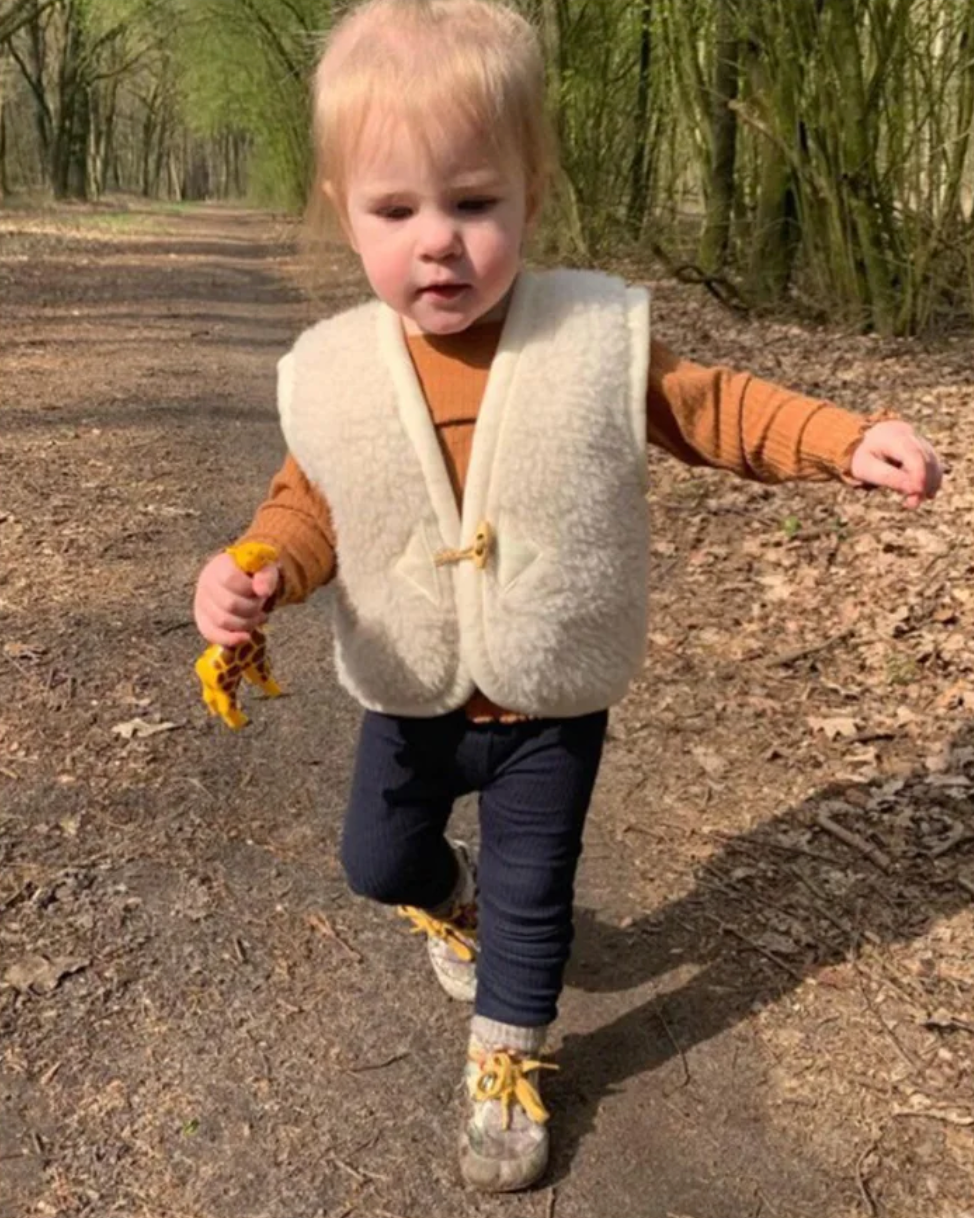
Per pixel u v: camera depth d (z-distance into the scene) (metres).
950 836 1.21
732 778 1.33
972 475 2.29
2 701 1.40
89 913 1.05
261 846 1.17
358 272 0.88
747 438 0.75
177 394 3.13
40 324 4.31
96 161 19.31
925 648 1.62
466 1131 0.83
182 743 1.35
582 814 0.83
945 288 3.70
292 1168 0.83
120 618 1.66
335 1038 0.94
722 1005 0.99
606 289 0.76
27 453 2.46
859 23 3.50
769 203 4.17
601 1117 0.88
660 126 5.61
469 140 0.69
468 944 0.96
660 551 2.03
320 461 0.75
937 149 3.52
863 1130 0.87
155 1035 0.93
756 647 1.65
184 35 13.84
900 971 1.03
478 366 0.75
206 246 8.73
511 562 0.75
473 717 0.80
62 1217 0.78
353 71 0.70
